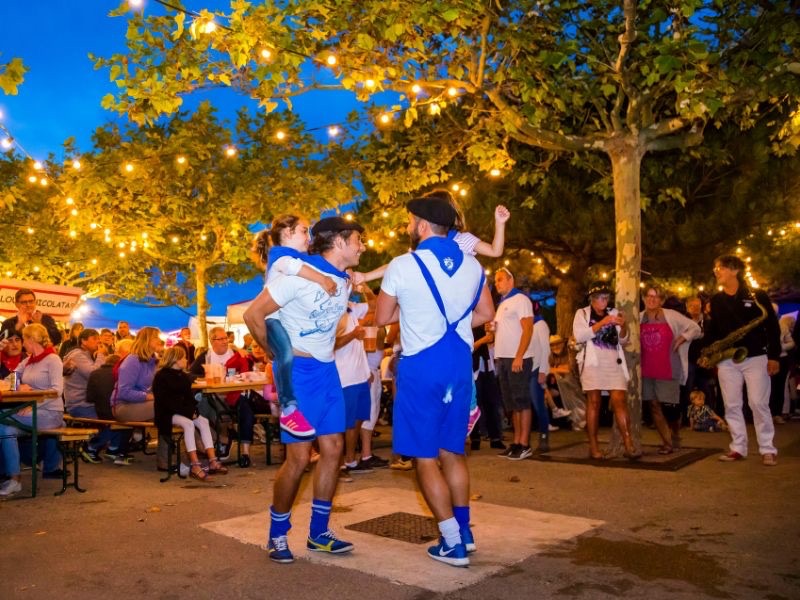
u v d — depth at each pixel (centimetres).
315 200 1337
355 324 678
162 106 771
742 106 926
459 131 1172
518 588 389
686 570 416
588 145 838
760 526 505
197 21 711
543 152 1299
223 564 436
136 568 433
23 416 698
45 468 753
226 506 599
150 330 844
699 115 756
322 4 778
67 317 1270
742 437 754
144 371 832
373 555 446
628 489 631
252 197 1376
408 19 744
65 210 1322
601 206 1347
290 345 427
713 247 1357
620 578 403
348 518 539
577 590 385
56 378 725
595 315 788
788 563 427
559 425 1139
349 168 1377
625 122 907
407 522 527
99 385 871
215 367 834
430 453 419
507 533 490
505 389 823
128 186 1281
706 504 570
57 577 420
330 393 439
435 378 416
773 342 731
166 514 573
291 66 777
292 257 430
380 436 1122
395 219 1252
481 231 1355
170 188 1413
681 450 829
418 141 1170
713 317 761
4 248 1866
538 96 785
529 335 796
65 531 525
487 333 877
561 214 1362
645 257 1390
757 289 743
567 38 839
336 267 444
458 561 421
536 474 711
